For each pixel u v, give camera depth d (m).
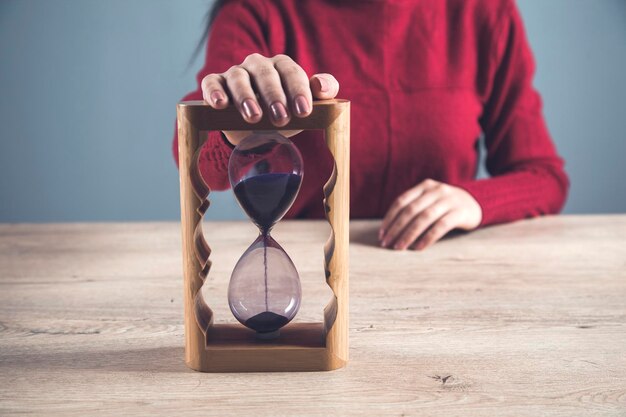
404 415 0.78
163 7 3.06
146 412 0.79
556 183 1.98
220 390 0.86
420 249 1.49
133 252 1.49
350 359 0.94
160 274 1.33
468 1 2.04
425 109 2.02
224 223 1.74
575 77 3.11
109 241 1.58
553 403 0.81
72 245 1.55
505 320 1.08
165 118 3.17
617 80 3.10
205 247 0.95
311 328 1.00
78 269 1.36
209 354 0.91
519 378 0.88
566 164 3.18
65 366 0.92
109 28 3.09
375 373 0.90
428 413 0.79
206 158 1.30
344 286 0.91
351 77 2.00
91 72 3.12
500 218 1.70
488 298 1.18
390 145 2.02
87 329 1.05
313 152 1.93
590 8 3.05
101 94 3.14
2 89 3.13
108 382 0.88
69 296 1.20
